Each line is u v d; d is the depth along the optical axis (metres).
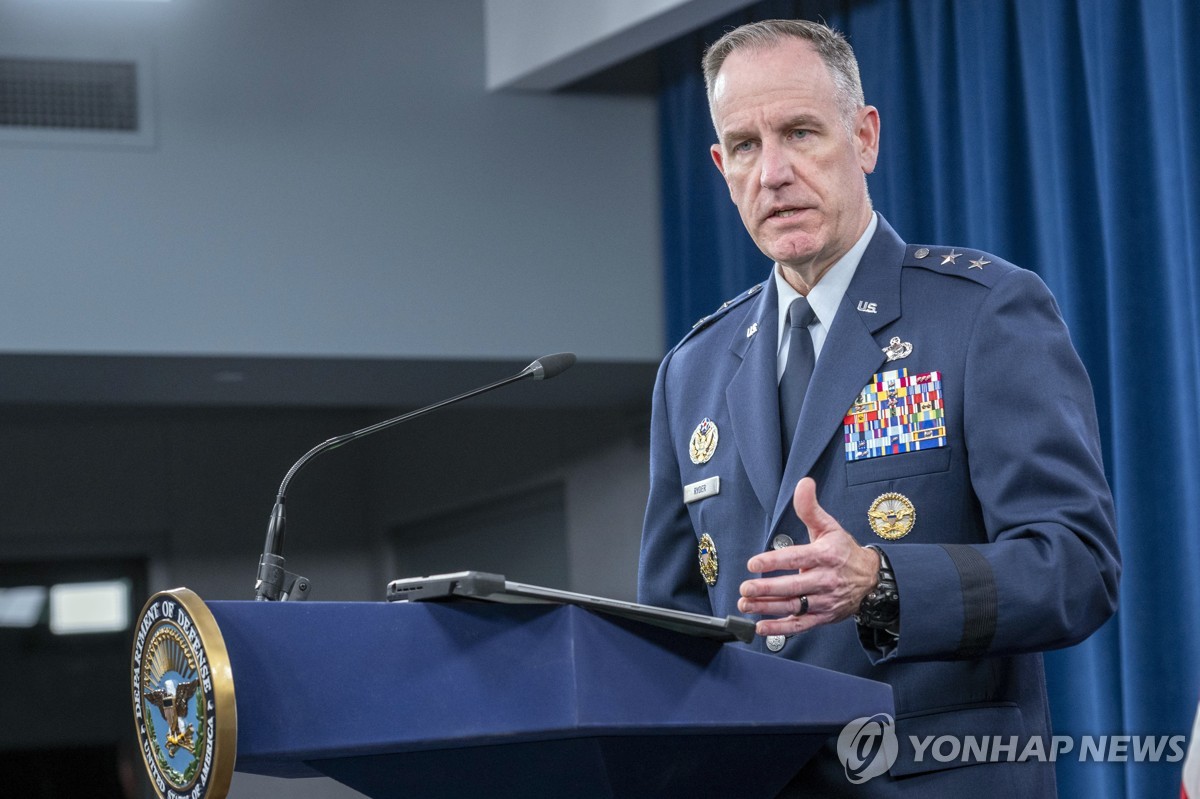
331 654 1.84
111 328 7.42
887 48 6.93
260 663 1.82
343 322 7.81
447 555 12.28
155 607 1.86
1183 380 5.39
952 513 2.53
